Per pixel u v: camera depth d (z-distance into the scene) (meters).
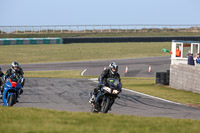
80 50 198.75
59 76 102.31
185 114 39.97
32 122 22.48
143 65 139.38
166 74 77.75
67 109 42.28
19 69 38.38
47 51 192.00
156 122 25.91
